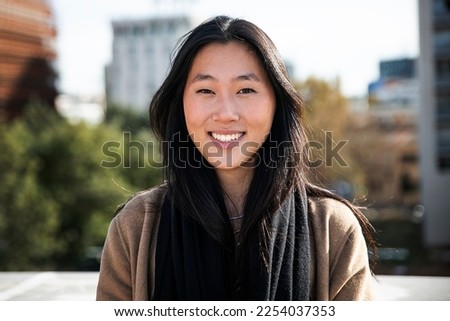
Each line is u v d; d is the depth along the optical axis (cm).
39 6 3030
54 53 3159
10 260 1652
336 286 170
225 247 167
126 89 4056
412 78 3394
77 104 3547
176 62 170
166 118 181
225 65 161
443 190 1881
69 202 1925
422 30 1927
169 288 167
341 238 173
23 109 2897
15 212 1673
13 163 1752
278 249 163
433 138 1911
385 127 3145
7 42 2839
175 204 171
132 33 4053
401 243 1908
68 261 1869
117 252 180
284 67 168
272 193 164
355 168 2911
